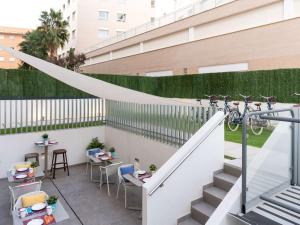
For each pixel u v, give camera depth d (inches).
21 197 172.1
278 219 133.0
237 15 514.6
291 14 415.2
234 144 278.5
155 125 282.4
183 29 650.2
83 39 1141.1
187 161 185.8
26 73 512.1
